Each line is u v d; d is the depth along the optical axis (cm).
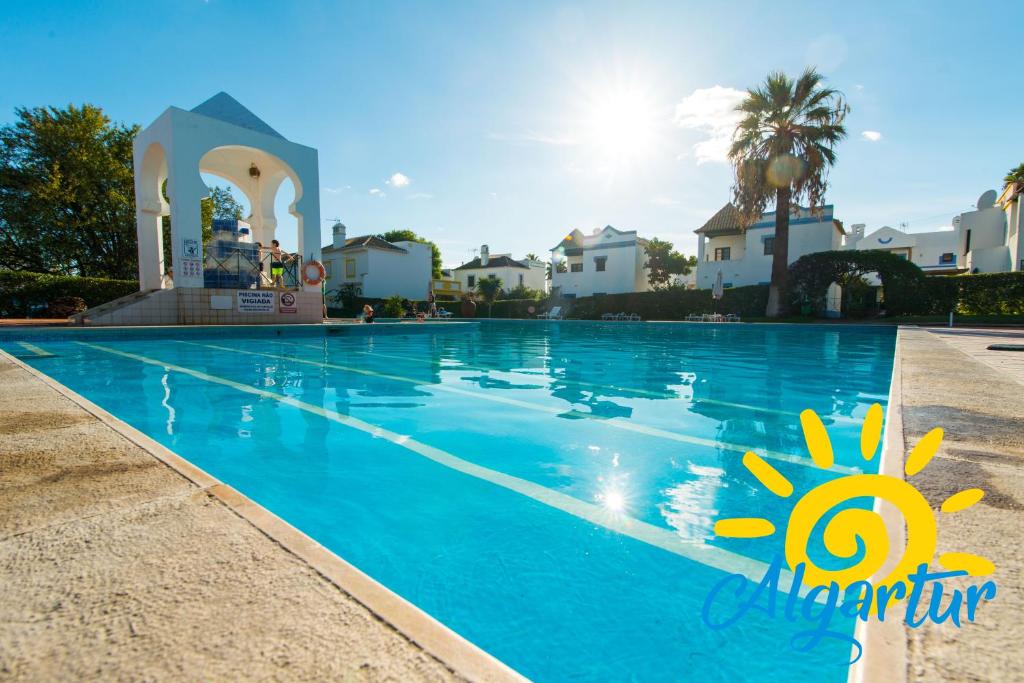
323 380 634
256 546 143
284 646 102
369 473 291
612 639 151
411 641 105
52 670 94
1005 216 2648
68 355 834
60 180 2102
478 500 253
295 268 1547
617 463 312
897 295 2111
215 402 488
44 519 158
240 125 1420
